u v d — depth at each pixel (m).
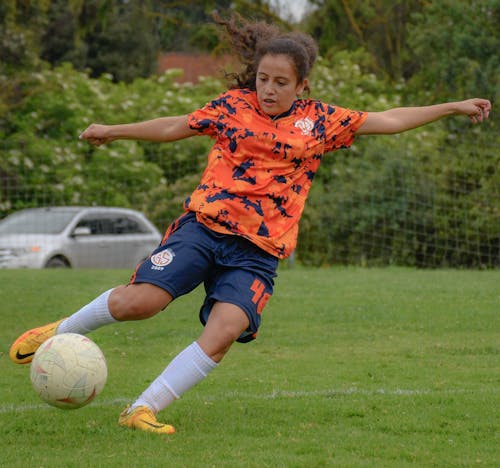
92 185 51.47
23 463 10.55
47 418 13.12
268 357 19.36
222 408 13.84
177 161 53.41
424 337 22.02
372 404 14.09
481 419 13.04
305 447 11.32
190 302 27.86
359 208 46.19
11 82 58.69
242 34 12.88
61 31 90.81
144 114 59.88
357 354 19.67
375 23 74.19
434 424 12.73
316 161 12.59
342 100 57.62
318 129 12.47
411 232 45.00
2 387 16.06
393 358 19.14
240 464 10.44
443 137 46.06
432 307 26.64
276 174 12.16
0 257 41.62
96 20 71.44
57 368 11.55
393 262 45.75
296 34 12.80
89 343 11.85
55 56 91.88
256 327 12.04
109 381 16.72
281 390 15.60
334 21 71.88
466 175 43.91
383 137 47.50
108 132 12.41
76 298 28.44
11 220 44.41
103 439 11.70
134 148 52.88
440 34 58.62
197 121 12.32
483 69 55.97
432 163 45.12
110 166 52.16
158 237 46.56
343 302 27.72
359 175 46.81
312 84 57.22
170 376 12.01
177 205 49.88
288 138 12.18
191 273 11.89
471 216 43.75
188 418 13.04
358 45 73.44
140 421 11.98
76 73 61.91
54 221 44.03
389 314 25.42
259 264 12.07
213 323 11.84
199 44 71.69
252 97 12.45
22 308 26.42
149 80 66.62
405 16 73.25
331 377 16.92
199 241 11.91
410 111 13.02
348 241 46.56
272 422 12.88
